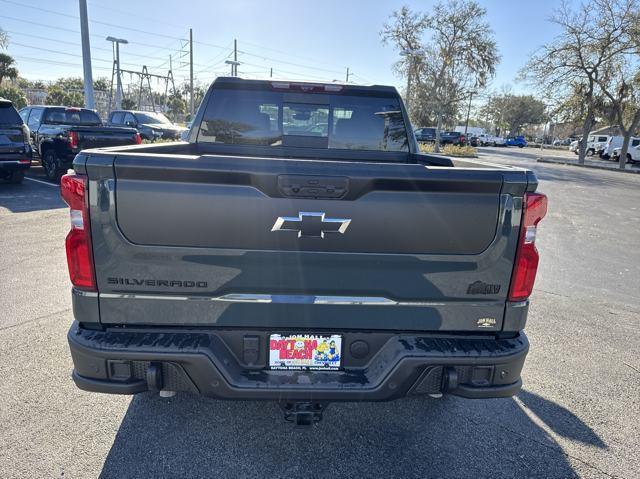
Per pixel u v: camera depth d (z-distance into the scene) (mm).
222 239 2170
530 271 2322
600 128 68750
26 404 3070
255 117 3830
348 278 2244
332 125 3887
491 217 2242
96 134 11320
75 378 2256
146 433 2832
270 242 2182
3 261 6000
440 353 2273
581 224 10766
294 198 2143
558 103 33125
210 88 3768
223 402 3186
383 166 2150
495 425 3061
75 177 2131
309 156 3914
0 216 8492
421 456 2727
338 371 2355
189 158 2088
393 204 2182
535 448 2840
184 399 3211
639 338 4523
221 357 2242
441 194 2197
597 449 2854
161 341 2217
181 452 2678
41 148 12523
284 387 2229
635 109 31859
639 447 2891
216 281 2217
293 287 2240
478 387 2330
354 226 2188
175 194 2123
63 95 61438
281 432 2891
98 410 3045
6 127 10586
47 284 5227
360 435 2900
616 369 3885
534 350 4203
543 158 39156
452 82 40312
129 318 2262
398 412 3170
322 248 2201
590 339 4465
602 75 30734
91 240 2172
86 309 2256
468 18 38594
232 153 3877
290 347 2320
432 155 3809
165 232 2158
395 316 2318
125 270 2201
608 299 5660
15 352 3729
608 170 30891
